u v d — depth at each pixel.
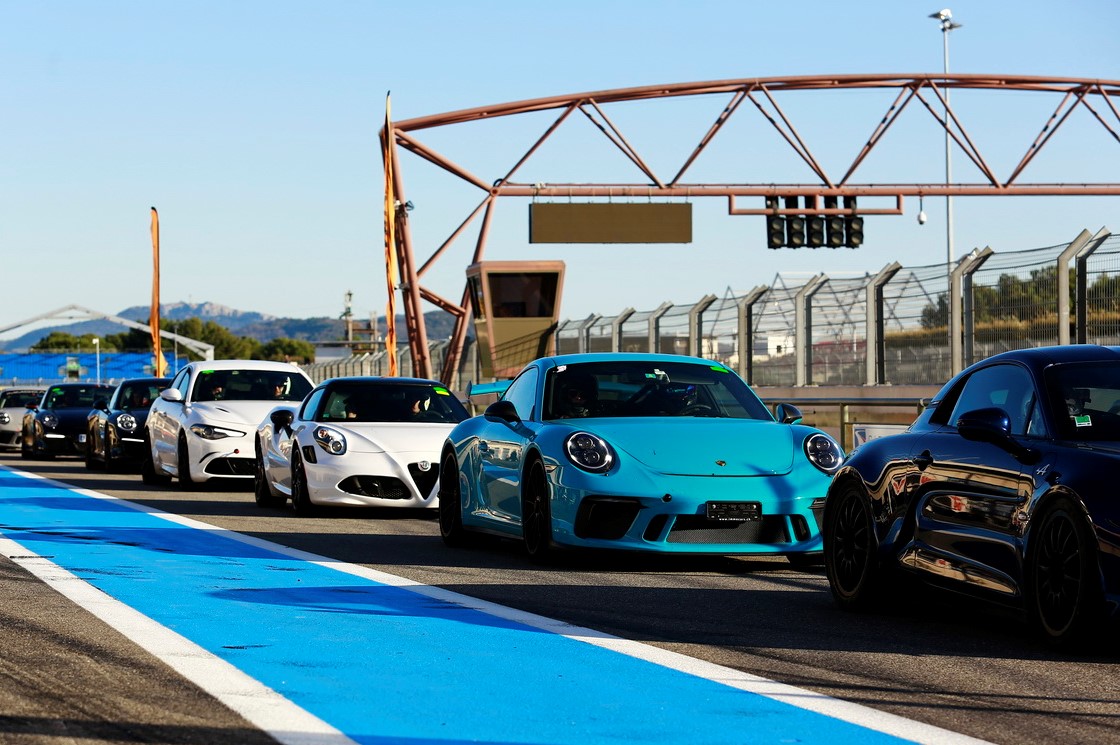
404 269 84.25
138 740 10.52
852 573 17.55
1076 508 13.80
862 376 52.34
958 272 47.84
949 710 11.59
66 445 63.50
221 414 41.47
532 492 22.86
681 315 61.50
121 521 30.72
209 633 15.47
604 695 12.21
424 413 34.38
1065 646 14.05
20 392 75.88
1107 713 11.48
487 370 79.25
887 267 51.31
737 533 21.34
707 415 23.91
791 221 89.44
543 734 10.77
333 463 31.58
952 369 48.25
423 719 11.27
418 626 15.95
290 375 44.28
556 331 73.81
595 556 23.61
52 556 23.41
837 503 18.03
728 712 11.54
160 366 102.56
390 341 64.88
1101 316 43.16
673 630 15.72
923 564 16.38
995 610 15.43
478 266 78.50
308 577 20.59
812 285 54.53
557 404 23.91
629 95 87.56
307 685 12.62
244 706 11.72
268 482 34.88
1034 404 15.52
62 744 10.38
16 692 12.25
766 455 21.86
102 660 13.80
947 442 16.33
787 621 16.52
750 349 57.19
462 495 25.55
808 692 12.33
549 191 88.56
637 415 23.69
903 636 15.41
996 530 15.12
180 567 21.89
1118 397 15.16
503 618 16.53
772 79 88.25
